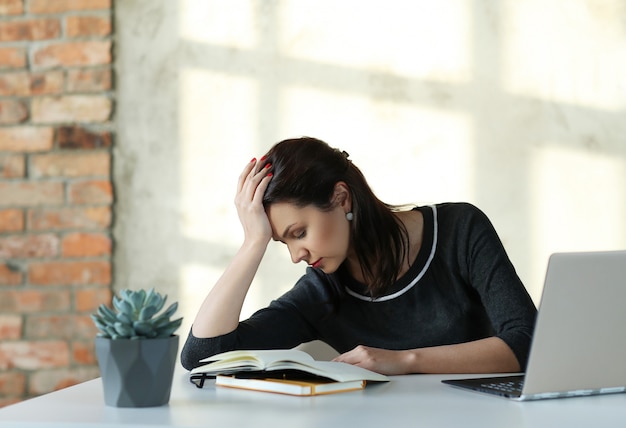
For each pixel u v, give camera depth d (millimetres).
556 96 2930
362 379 1435
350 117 3035
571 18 2924
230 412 1211
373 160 3020
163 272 3131
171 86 3146
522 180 2943
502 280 1857
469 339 1938
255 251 1761
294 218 1742
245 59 3102
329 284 1982
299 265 3039
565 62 2928
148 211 3148
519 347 1713
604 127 2904
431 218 1980
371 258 1883
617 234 2895
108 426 1133
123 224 3160
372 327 1979
